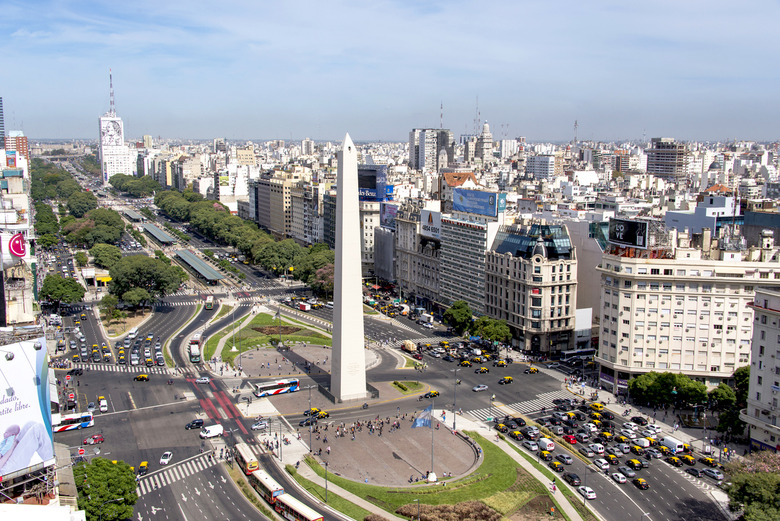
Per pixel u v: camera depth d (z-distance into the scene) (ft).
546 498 525.75
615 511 510.58
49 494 369.71
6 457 348.79
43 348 370.32
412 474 568.82
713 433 653.30
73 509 401.08
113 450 611.47
